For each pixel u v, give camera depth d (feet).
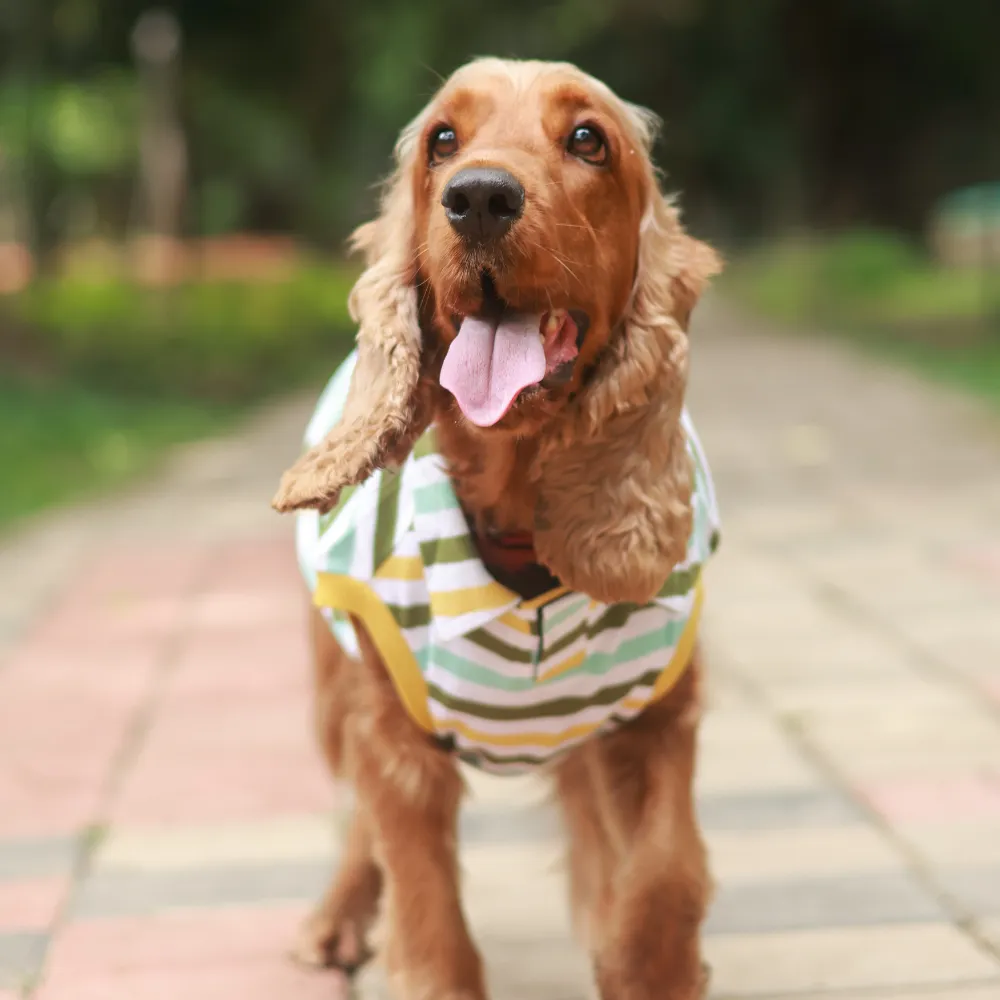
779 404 39.60
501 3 79.00
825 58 97.09
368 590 7.96
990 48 95.86
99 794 12.67
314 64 85.05
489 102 7.58
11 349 47.14
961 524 23.25
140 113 78.79
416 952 8.07
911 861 10.91
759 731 13.93
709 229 112.68
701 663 8.51
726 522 24.04
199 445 34.53
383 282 7.64
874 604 18.54
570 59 91.50
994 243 82.89
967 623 17.51
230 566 21.70
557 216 7.23
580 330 7.53
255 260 98.27
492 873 11.03
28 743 14.05
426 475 7.90
